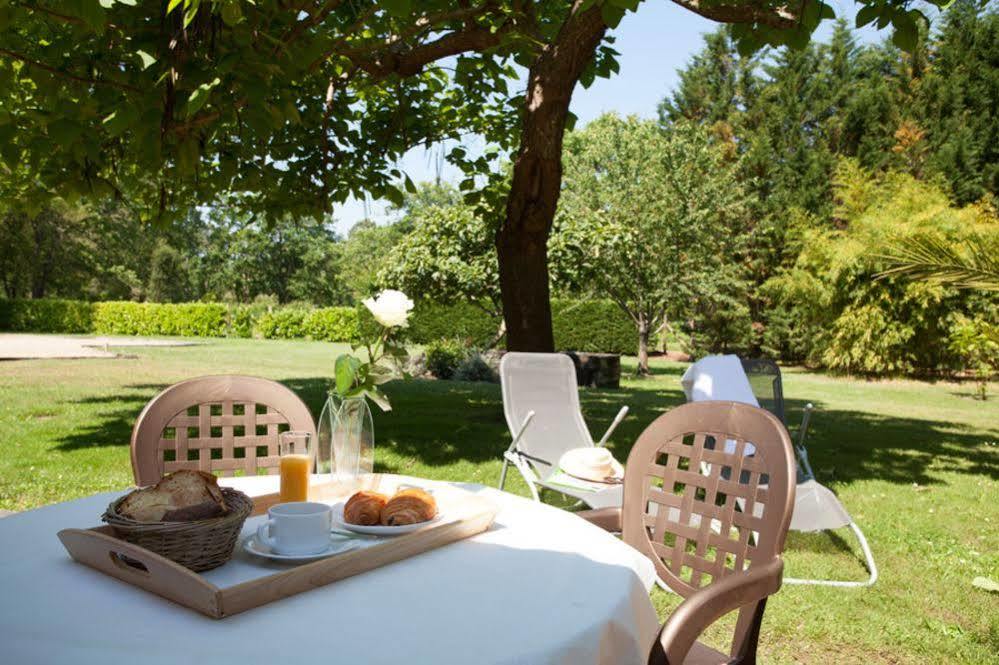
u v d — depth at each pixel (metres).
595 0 2.92
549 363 4.57
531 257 6.56
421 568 1.30
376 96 7.18
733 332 21.28
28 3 2.81
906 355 16.45
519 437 3.90
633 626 1.17
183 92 2.93
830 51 23.52
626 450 6.68
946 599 3.31
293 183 5.91
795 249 19.61
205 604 1.06
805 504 3.62
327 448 1.77
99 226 35.16
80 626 1.02
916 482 5.87
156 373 12.49
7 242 31.89
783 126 23.09
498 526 1.58
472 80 6.11
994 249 5.64
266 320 28.62
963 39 20.70
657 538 1.83
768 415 1.70
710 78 25.39
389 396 10.00
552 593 1.19
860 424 9.23
